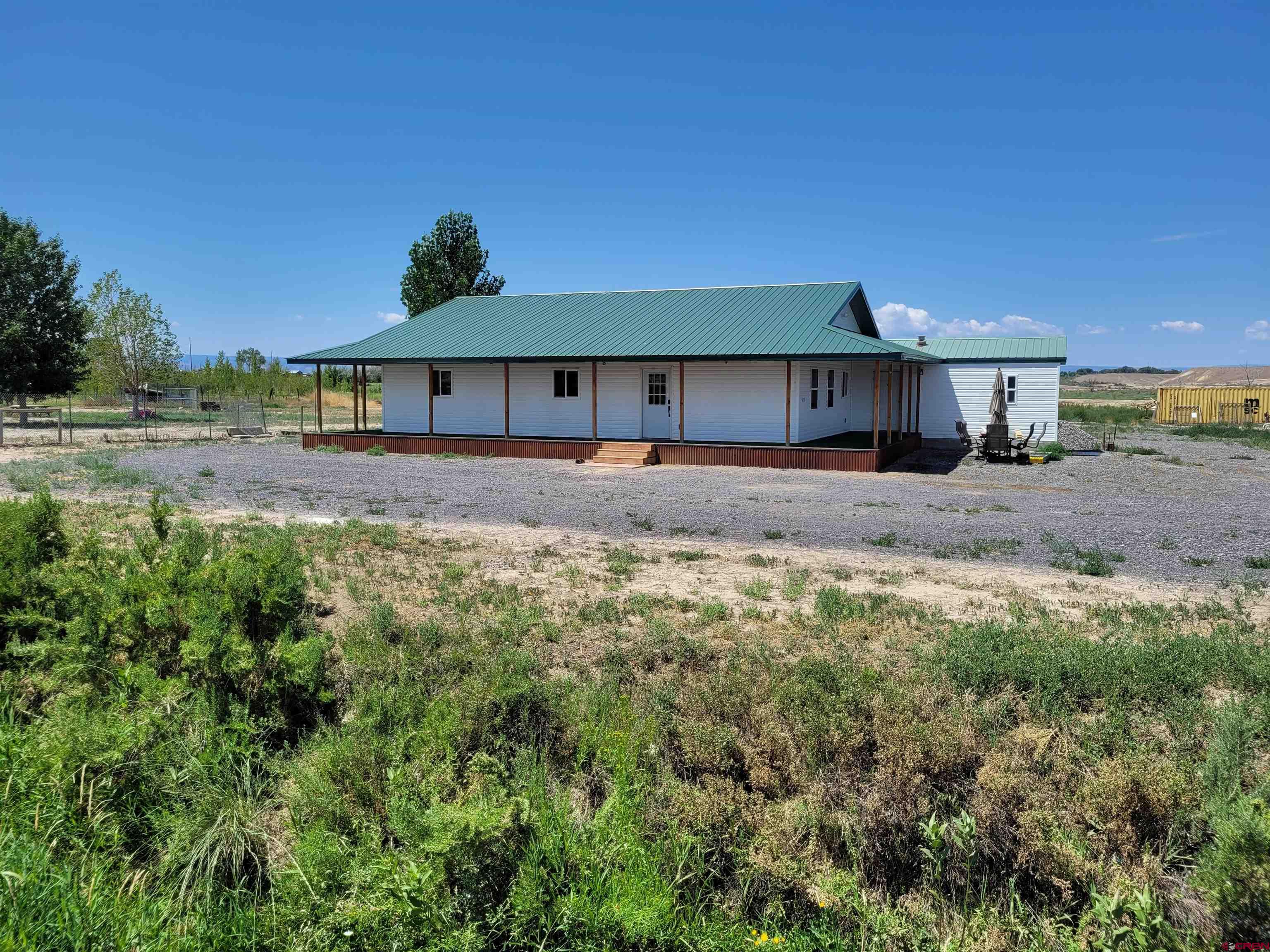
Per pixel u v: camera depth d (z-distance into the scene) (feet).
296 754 15.79
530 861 11.70
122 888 12.39
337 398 203.62
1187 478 59.82
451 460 72.13
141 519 37.65
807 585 26.96
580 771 14.80
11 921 10.71
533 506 44.45
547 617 23.00
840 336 67.72
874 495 49.96
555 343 77.15
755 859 12.26
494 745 15.19
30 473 55.52
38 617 18.19
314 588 25.75
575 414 79.66
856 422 91.86
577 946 11.22
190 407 148.66
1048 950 11.22
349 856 12.23
